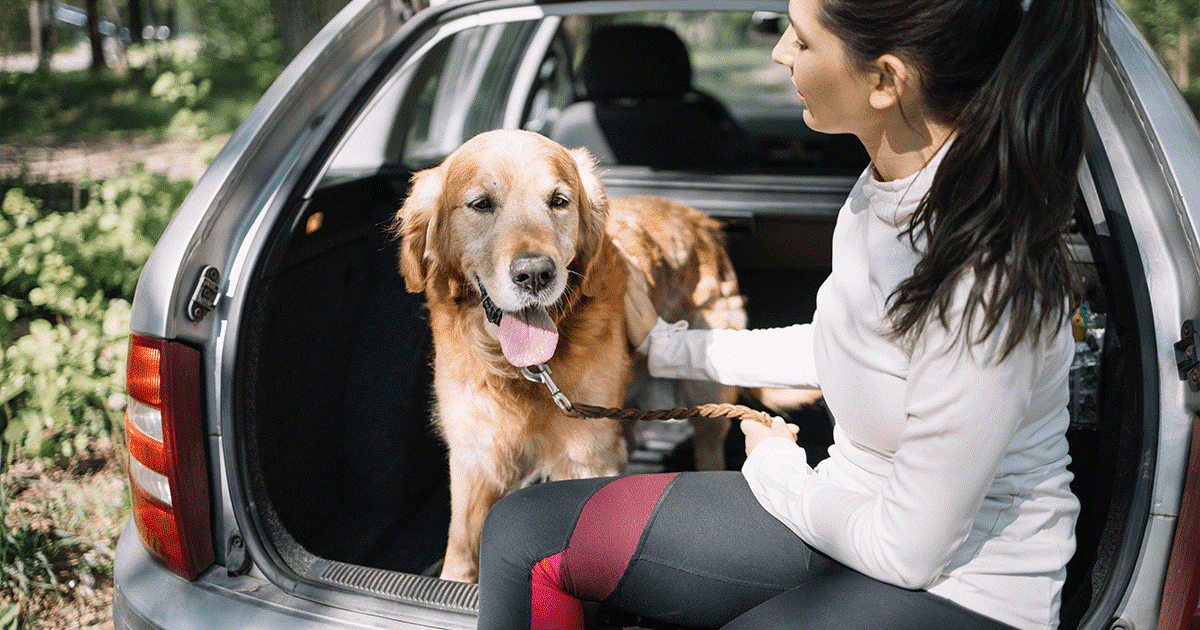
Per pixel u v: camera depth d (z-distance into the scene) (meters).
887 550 1.02
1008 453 1.07
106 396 2.87
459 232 1.83
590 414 1.62
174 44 4.60
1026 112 0.90
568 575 1.24
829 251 2.60
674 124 3.38
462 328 1.91
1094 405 1.51
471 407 1.94
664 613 1.26
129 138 9.80
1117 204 1.39
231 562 1.48
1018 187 0.92
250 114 1.65
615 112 3.40
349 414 2.29
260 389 1.78
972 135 0.94
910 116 1.02
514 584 1.25
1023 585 1.06
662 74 3.47
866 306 1.09
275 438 1.87
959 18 0.93
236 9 12.72
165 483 1.43
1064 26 0.90
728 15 5.95
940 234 0.96
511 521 1.28
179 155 8.32
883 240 1.08
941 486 0.97
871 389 1.09
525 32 3.81
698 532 1.21
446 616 1.37
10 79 9.37
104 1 22.27
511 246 1.70
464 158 1.84
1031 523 1.07
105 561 2.43
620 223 2.25
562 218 1.81
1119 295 1.37
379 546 2.22
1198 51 10.48
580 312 1.92
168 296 1.41
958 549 1.06
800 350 1.53
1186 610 1.18
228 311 1.52
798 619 1.09
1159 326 1.30
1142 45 1.44
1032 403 1.05
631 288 2.09
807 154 4.71
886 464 1.14
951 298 0.95
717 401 2.42
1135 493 1.26
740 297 2.53
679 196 2.58
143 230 3.51
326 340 2.15
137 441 1.46
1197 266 1.27
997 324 0.93
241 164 1.58
